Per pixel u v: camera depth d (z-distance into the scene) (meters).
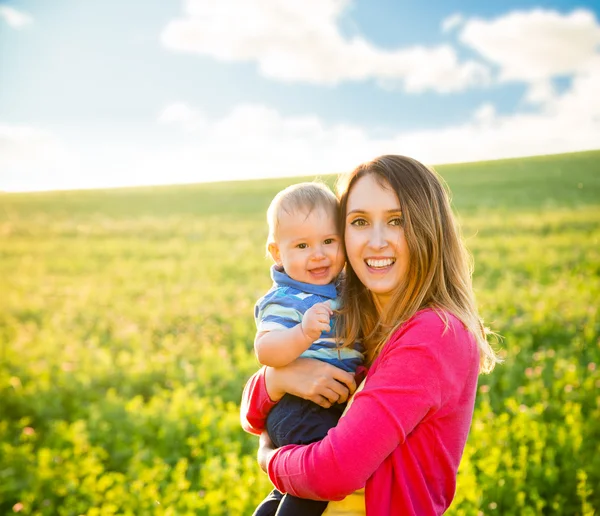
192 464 5.75
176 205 41.91
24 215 38.91
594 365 7.06
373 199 2.09
